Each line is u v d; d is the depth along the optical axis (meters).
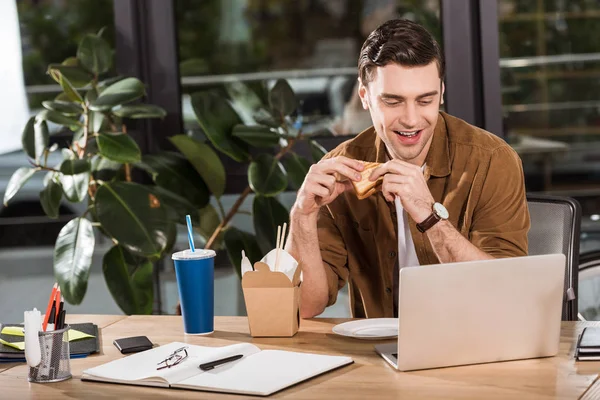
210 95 3.05
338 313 3.40
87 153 2.97
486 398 1.36
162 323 1.95
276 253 1.82
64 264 2.78
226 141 2.98
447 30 3.18
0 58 3.46
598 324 1.77
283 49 3.33
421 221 1.84
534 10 3.24
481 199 2.09
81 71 3.05
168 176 3.03
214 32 3.33
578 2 3.24
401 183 1.84
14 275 3.61
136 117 3.20
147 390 1.48
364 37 3.29
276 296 1.76
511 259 1.52
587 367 1.50
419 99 1.95
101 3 3.37
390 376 1.49
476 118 3.22
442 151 2.13
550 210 2.17
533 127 3.30
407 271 1.47
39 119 2.91
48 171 3.25
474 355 1.54
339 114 3.32
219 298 3.30
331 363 1.55
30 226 3.58
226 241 2.98
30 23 3.42
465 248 1.84
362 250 2.22
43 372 1.56
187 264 1.80
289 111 3.10
